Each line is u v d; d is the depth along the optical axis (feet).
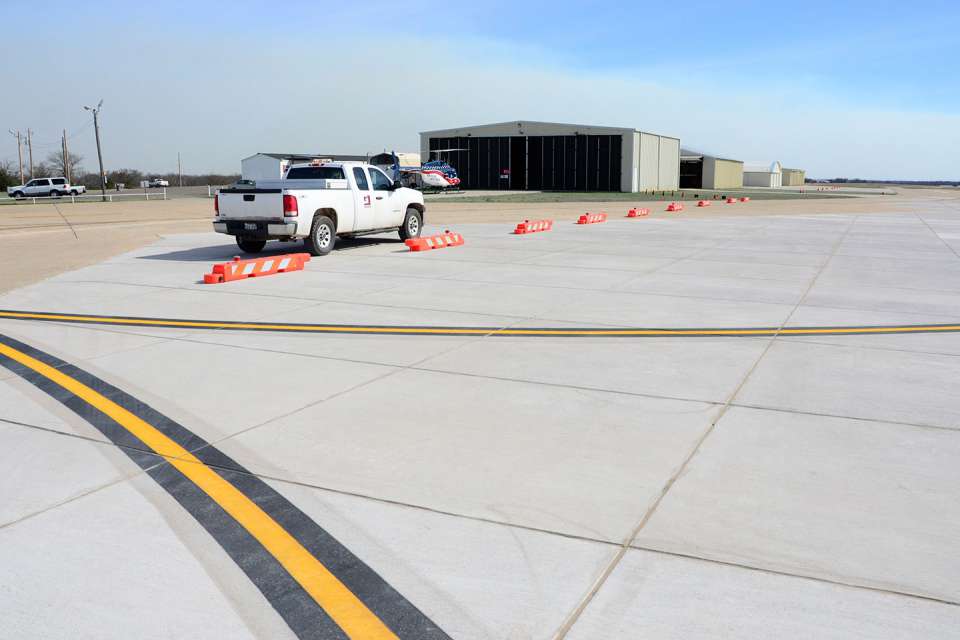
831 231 74.54
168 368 21.31
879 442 15.52
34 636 9.07
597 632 9.11
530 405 17.92
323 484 13.44
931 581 10.23
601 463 14.38
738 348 23.82
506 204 140.26
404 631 9.18
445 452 14.94
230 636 9.08
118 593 10.00
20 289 36.22
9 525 11.89
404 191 57.41
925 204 160.25
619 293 34.53
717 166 330.75
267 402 18.17
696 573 10.43
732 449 15.12
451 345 24.12
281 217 46.93
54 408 17.80
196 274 41.24
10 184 318.04
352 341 24.71
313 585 10.18
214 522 12.00
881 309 30.96
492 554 10.97
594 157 236.22
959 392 19.08
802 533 11.60
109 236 69.51
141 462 14.48
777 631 9.10
